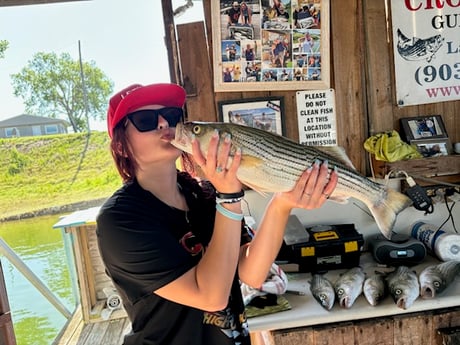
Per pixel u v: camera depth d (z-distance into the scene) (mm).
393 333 1423
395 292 1433
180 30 1893
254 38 1901
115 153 909
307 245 1719
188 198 956
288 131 1972
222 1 1867
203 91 1924
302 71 1942
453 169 1835
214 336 835
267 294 1446
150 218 806
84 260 2750
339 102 1974
